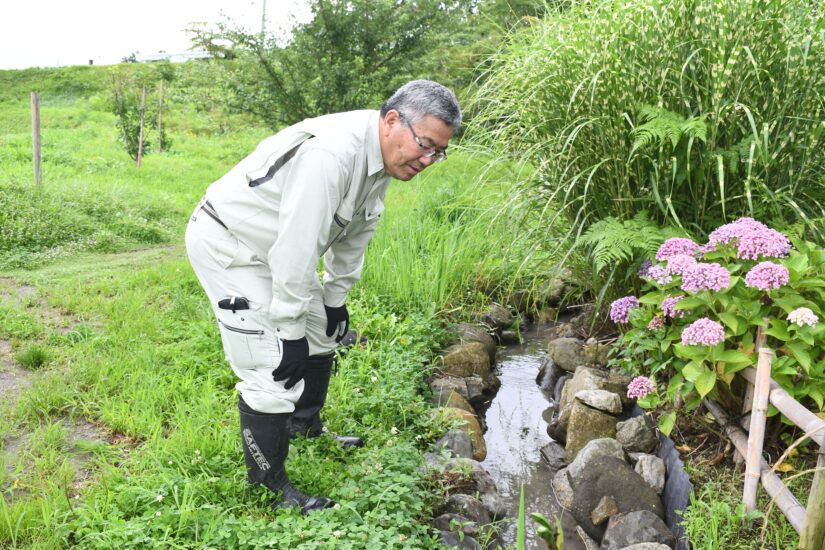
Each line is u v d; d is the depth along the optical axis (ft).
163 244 26.25
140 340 13.83
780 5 10.93
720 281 8.77
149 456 9.39
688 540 8.30
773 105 10.96
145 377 11.89
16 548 7.41
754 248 9.18
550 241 14.76
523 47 14.51
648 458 10.23
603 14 12.64
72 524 7.74
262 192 7.64
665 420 9.92
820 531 6.79
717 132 11.66
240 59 45.32
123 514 8.04
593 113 12.47
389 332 14.48
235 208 7.76
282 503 8.45
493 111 15.30
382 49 46.06
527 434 12.67
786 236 10.33
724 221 11.89
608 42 11.73
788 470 8.94
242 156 55.36
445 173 30.04
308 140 7.48
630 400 12.16
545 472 11.33
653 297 10.25
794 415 7.44
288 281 7.52
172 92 82.53
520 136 14.83
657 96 11.84
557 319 17.74
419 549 7.82
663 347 9.91
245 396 8.13
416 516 8.94
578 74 12.50
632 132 11.13
